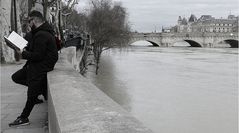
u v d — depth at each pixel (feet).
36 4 99.45
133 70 242.78
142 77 208.64
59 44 29.60
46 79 24.03
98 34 258.37
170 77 214.69
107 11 279.90
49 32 24.14
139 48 530.27
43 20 23.80
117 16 291.79
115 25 268.41
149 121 110.73
